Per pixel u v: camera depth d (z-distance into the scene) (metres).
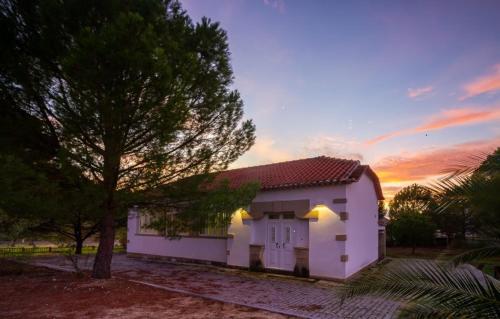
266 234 13.63
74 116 8.27
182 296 8.70
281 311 7.51
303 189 12.52
